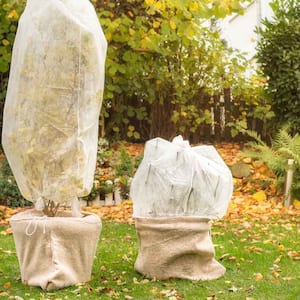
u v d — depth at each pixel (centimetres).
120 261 492
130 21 761
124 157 752
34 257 427
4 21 801
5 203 680
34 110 421
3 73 923
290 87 855
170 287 427
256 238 560
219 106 1009
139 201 450
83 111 425
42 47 418
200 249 440
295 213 675
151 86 972
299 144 730
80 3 431
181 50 954
